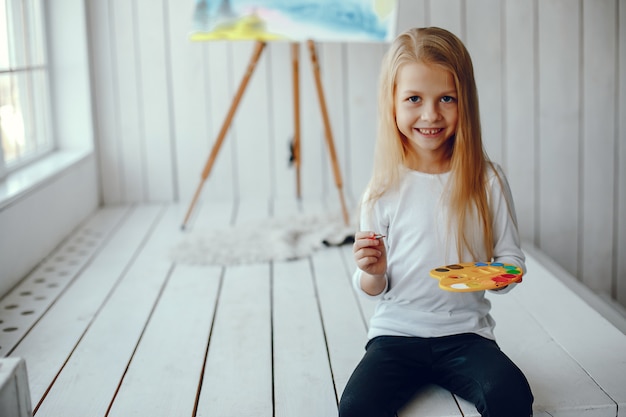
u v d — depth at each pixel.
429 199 1.71
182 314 2.40
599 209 3.78
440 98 1.67
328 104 3.85
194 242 3.11
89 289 2.64
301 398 1.82
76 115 3.75
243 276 2.76
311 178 3.94
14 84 3.20
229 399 1.83
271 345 2.15
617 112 3.71
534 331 2.15
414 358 1.70
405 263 1.73
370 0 3.32
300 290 2.60
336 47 3.79
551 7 3.65
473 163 1.69
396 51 1.70
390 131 1.74
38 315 2.40
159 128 3.88
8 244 2.60
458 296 1.72
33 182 2.86
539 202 3.79
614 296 3.84
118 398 1.84
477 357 1.65
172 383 1.92
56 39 3.69
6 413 1.37
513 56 3.70
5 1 3.08
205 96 3.86
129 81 3.84
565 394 1.77
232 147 3.91
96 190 3.83
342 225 3.30
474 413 1.66
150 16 3.79
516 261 1.71
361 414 1.57
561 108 3.72
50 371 2.00
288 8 3.30
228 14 3.28
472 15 3.69
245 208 3.75
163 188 3.94
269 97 3.86
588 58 3.67
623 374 1.87
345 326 2.27
